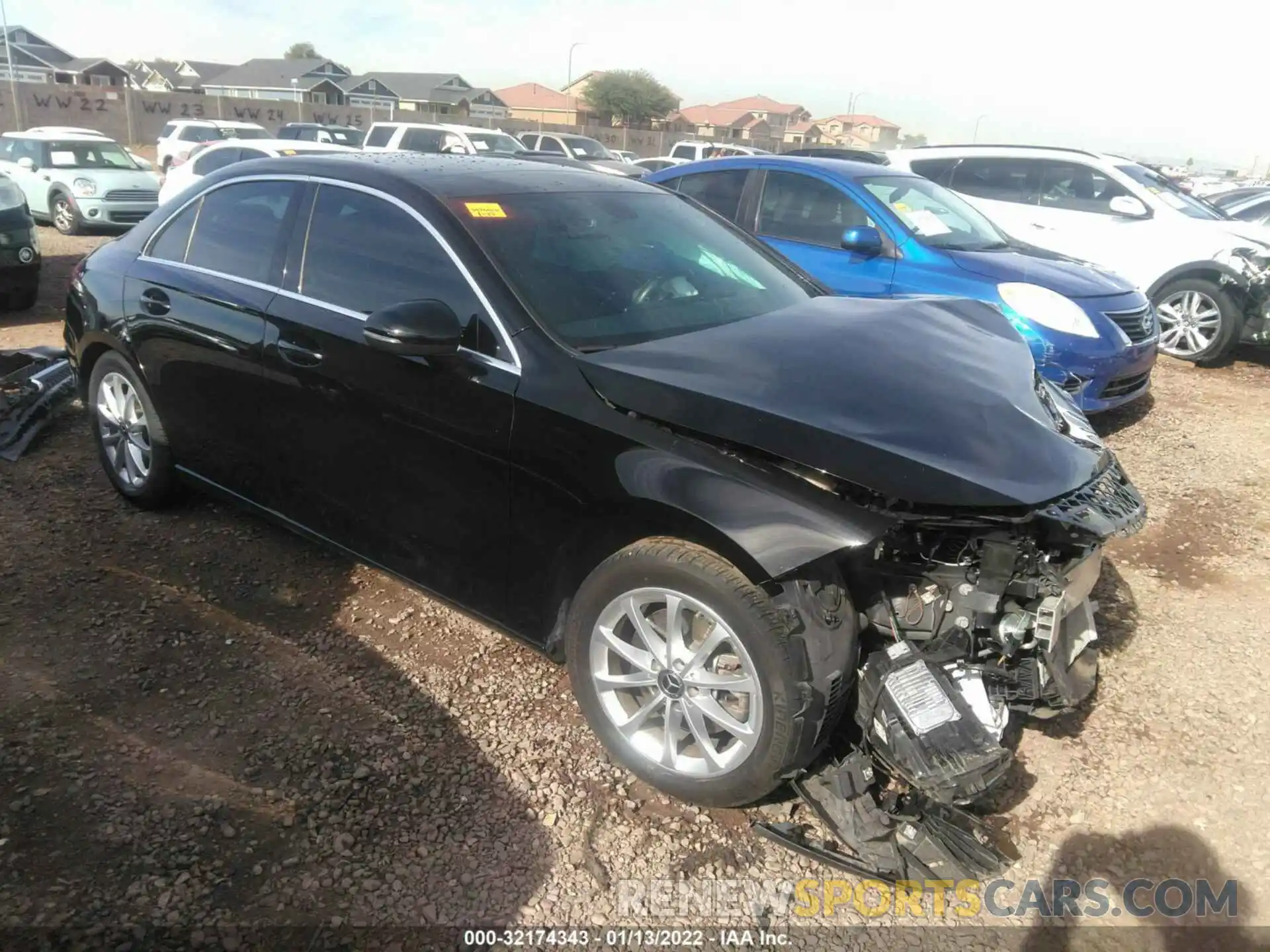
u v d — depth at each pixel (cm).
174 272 394
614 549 272
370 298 322
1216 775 289
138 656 330
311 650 339
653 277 327
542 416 273
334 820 259
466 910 234
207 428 386
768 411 249
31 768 272
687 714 262
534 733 299
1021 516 236
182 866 241
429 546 318
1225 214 964
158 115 3725
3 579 377
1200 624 379
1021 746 300
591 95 7544
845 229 649
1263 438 636
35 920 223
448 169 351
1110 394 595
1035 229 943
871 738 248
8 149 1475
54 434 542
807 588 239
